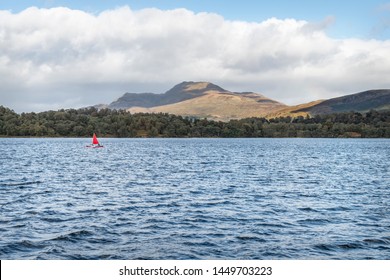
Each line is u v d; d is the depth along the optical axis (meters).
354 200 38.91
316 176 60.59
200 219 30.08
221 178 57.00
